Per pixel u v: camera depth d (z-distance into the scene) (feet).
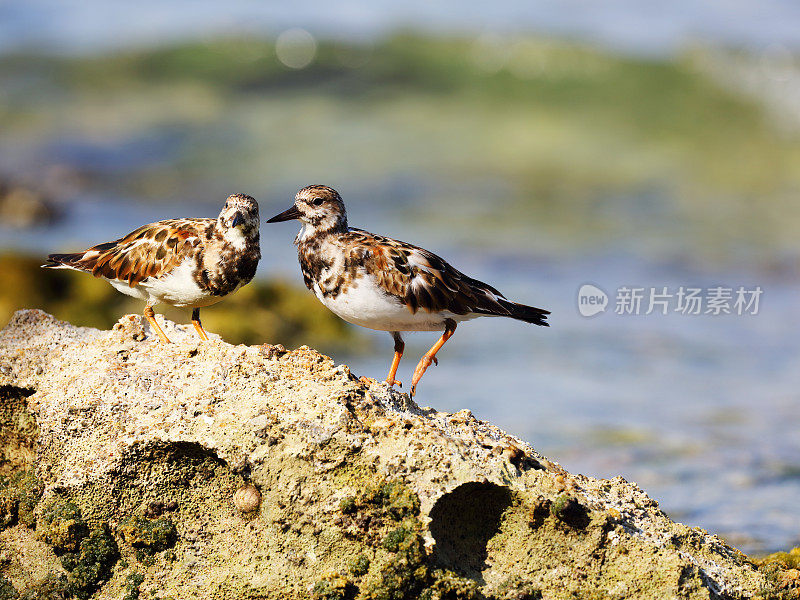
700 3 138.62
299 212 28.32
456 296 27.94
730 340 57.67
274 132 104.06
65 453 24.32
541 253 73.97
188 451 23.63
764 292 67.10
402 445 22.79
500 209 84.89
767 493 36.17
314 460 22.82
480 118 109.81
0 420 26.45
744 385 49.85
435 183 90.99
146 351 25.39
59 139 100.78
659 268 71.31
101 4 141.59
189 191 90.33
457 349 55.52
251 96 114.11
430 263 27.99
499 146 102.42
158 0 142.41
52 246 70.18
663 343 56.90
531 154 100.42
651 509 24.59
